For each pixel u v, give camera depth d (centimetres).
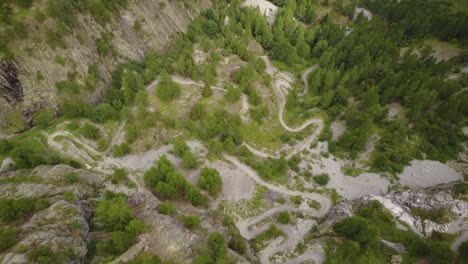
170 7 14162
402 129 10412
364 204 8562
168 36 13612
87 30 10631
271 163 9925
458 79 12262
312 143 10856
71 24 10069
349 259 7006
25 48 9062
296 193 9306
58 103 9650
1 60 8581
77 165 8675
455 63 13088
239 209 8575
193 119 10550
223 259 6053
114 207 6431
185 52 12400
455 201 7762
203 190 8681
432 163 10062
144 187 8375
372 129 11056
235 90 11050
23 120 9150
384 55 13375
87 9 10806
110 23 11375
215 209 8319
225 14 16438
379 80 12619
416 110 10806
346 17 17825
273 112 11831
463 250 6562
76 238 5794
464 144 10431
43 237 5434
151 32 12838
